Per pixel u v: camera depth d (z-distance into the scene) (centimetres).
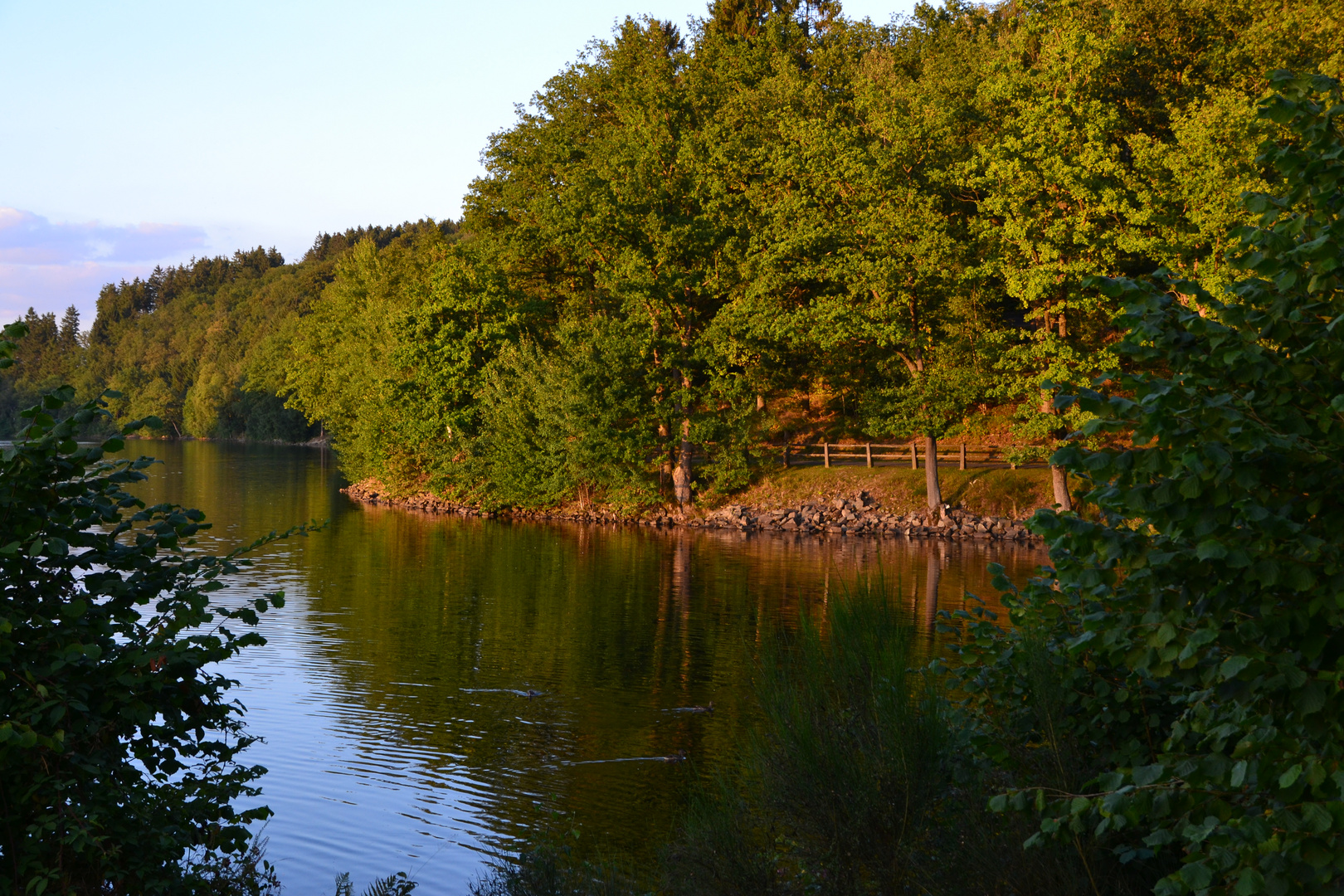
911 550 3922
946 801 743
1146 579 475
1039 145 3741
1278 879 392
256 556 3734
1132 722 690
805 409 6412
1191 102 4006
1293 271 449
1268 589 439
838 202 4831
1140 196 3538
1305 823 388
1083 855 609
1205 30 4853
